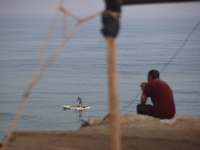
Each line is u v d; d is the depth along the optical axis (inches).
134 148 551.5
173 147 555.8
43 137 629.3
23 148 565.3
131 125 728.3
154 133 651.5
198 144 574.6
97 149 547.2
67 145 572.4
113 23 449.1
